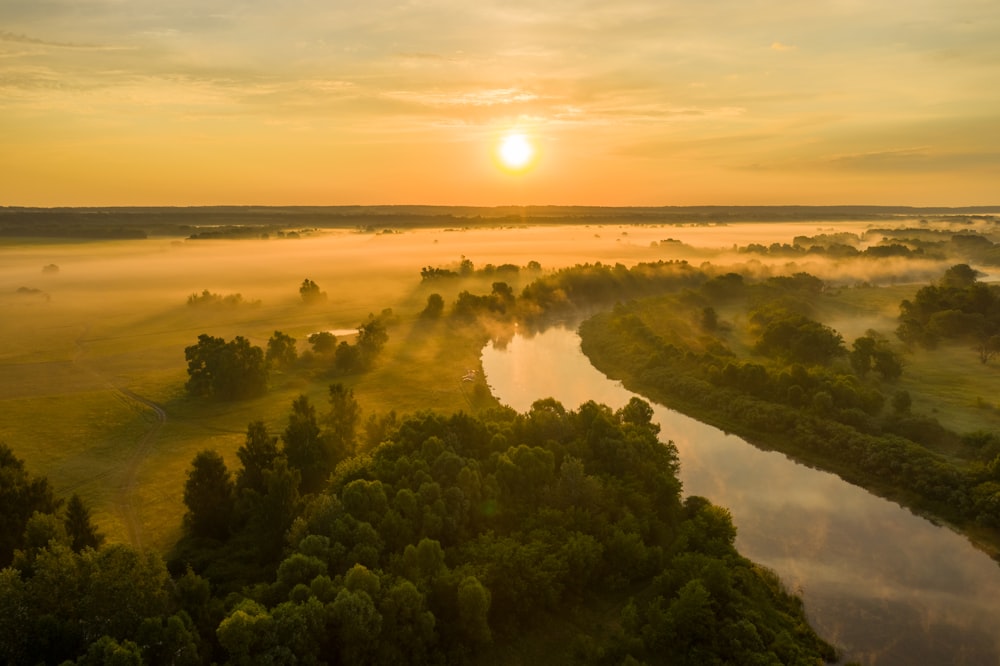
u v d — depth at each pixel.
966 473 98.38
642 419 108.50
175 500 93.69
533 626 70.31
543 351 194.12
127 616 54.53
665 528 85.88
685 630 66.81
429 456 86.62
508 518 82.62
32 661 52.00
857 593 78.75
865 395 125.06
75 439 116.88
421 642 61.84
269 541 76.19
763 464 113.56
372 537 70.00
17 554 61.19
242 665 53.44
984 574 82.38
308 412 105.56
